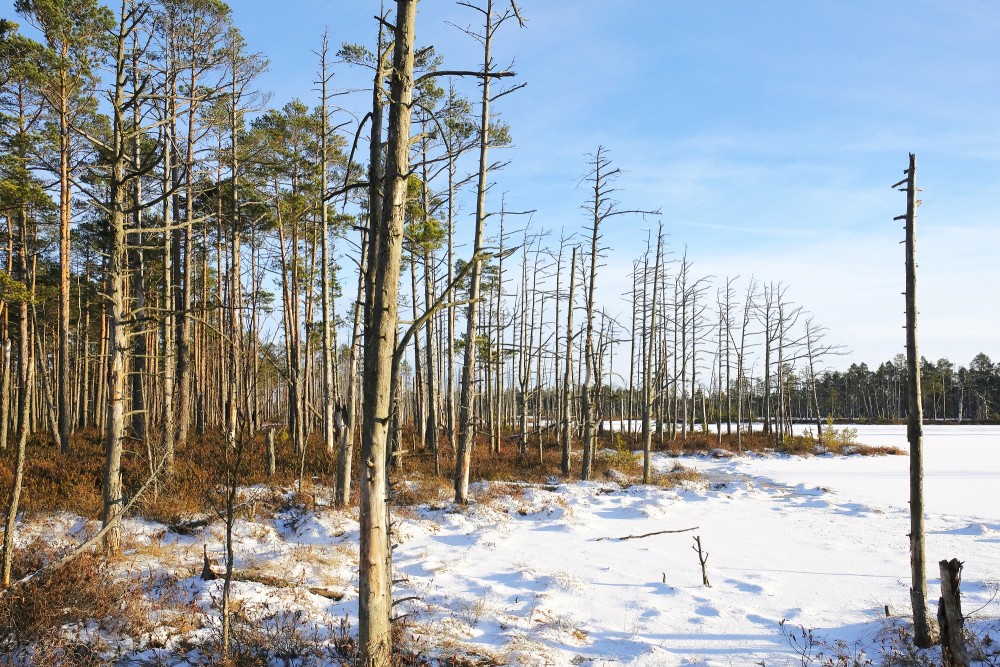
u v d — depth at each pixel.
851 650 7.25
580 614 8.55
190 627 7.02
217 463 10.95
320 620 7.58
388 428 5.05
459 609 8.36
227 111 17.55
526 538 13.23
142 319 9.30
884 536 13.37
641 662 6.95
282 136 18.44
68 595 6.93
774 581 10.09
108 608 6.98
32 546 8.66
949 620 6.18
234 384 10.19
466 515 14.48
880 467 27.20
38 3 11.18
